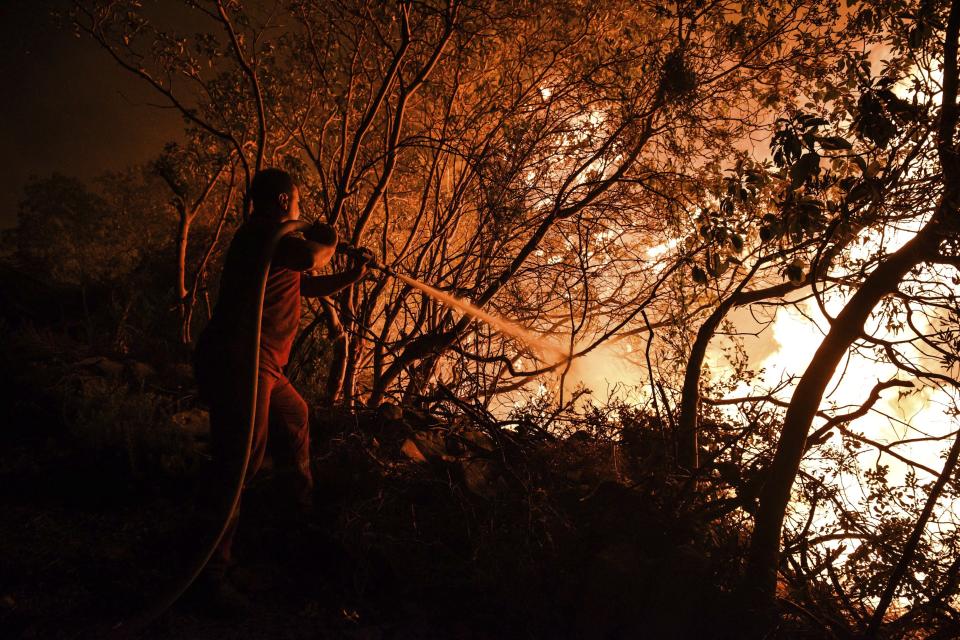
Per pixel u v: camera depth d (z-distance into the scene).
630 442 4.69
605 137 5.86
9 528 3.37
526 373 4.91
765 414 4.30
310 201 6.92
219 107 6.43
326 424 4.30
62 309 5.98
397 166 6.98
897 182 3.63
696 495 4.00
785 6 5.34
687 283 5.39
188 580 2.75
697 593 3.32
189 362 5.60
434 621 3.23
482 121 6.38
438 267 6.02
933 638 3.34
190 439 4.09
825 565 3.89
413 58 6.53
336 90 6.77
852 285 4.35
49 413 4.26
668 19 5.79
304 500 3.53
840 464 4.16
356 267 3.83
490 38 6.12
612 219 5.56
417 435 4.37
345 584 3.32
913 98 3.60
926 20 3.75
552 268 5.59
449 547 3.62
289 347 3.33
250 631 2.92
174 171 6.43
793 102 5.46
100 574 3.09
